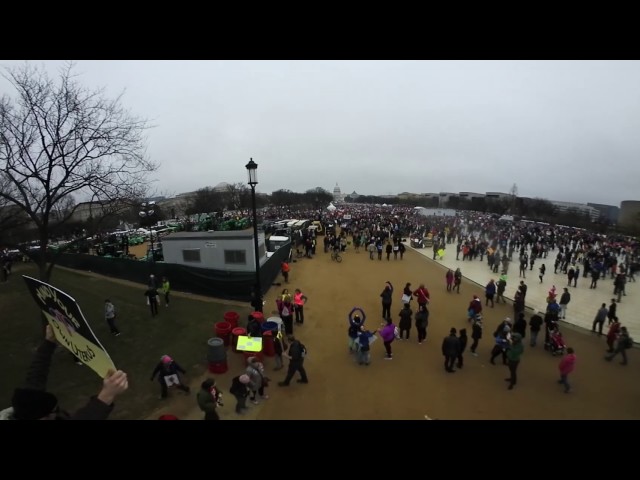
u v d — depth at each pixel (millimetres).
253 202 14969
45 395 2256
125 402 9805
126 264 22438
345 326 15844
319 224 49281
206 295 19375
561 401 10352
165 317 16109
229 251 20031
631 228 54469
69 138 12188
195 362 12281
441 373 11875
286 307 14531
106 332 14328
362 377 11562
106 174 12984
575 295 21500
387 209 113500
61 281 21766
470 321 16688
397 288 22125
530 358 13062
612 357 12891
